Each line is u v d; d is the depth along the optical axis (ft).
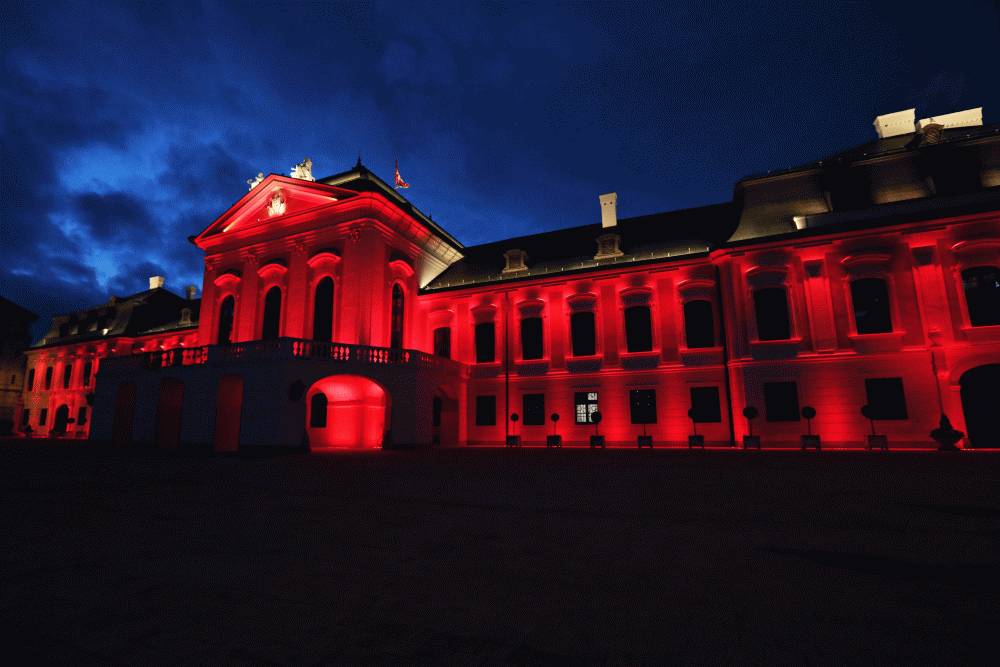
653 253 87.66
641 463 48.06
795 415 71.72
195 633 10.37
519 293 94.73
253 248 102.47
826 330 71.77
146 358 82.84
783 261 75.31
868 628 10.29
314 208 94.99
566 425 87.25
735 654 9.21
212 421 71.97
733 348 76.59
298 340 69.36
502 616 11.13
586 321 89.66
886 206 72.13
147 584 13.44
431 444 82.89
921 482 31.89
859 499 25.72
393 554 16.15
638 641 9.80
